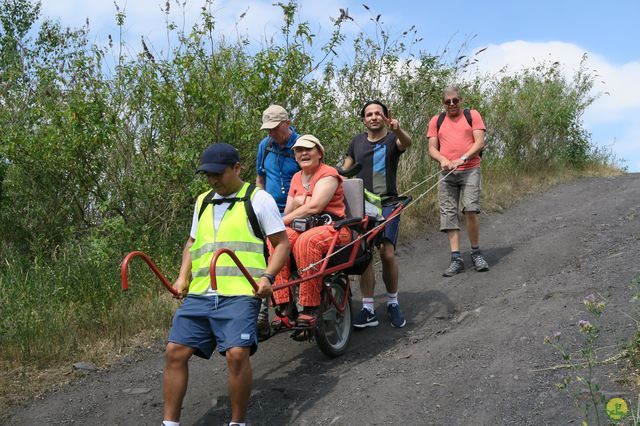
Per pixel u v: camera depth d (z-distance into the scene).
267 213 4.17
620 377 4.26
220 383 5.12
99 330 5.96
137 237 7.25
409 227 9.35
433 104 10.70
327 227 5.15
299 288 5.11
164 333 6.03
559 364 4.61
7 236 7.45
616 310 5.34
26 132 7.33
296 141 5.43
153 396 4.95
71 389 5.04
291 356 5.55
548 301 5.92
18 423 4.57
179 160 7.15
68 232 7.39
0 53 9.09
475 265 7.60
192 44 7.47
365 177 6.30
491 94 13.66
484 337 5.31
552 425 3.90
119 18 7.29
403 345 5.64
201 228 4.23
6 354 5.38
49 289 6.24
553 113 13.86
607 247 7.84
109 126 7.04
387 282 6.11
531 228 9.58
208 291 4.12
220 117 7.70
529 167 13.66
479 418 4.11
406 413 4.29
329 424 4.31
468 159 7.41
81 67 7.22
